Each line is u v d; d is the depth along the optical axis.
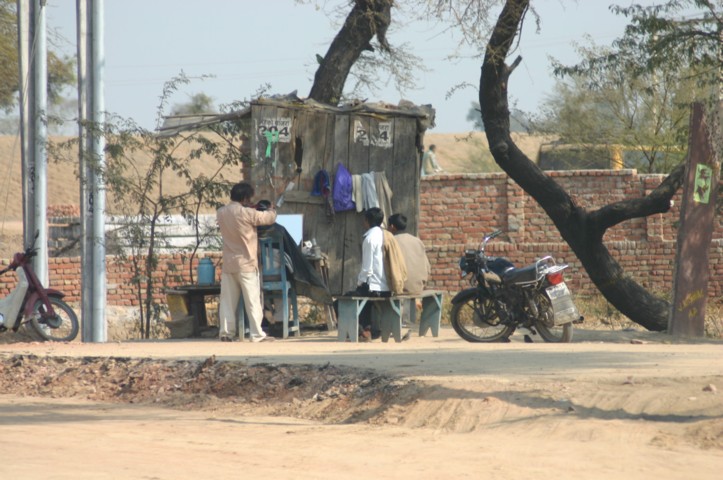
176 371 20.95
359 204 33.38
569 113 62.22
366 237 28.25
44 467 11.77
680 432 13.49
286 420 17.00
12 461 12.20
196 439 14.54
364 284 28.28
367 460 12.52
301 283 29.97
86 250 31.09
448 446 13.50
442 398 16.16
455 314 28.19
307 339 29.27
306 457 12.77
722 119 29.73
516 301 27.39
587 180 46.44
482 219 47.06
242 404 18.77
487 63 32.81
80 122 31.66
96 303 30.84
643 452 12.62
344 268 33.56
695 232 29.52
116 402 19.98
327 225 33.62
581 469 11.77
